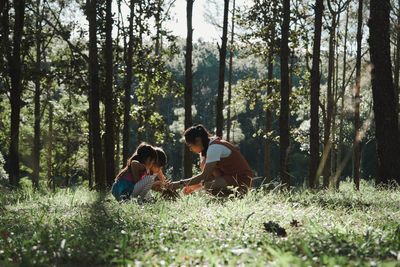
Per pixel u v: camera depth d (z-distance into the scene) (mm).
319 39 16062
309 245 3209
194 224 4289
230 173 6625
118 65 21812
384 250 3008
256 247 3225
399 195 7238
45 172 34719
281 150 14500
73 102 34812
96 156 17375
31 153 29750
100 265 2926
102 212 5227
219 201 5965
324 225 4102
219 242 3387
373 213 5160
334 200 6363
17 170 16016
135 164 6961
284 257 2447
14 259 3129
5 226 4492
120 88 22172
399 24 20609
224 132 58250
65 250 3164
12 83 16438
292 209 5098
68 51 29469
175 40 23422
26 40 23797
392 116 11984
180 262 2898
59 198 7836
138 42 22688
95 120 17406
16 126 16312
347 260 2697
